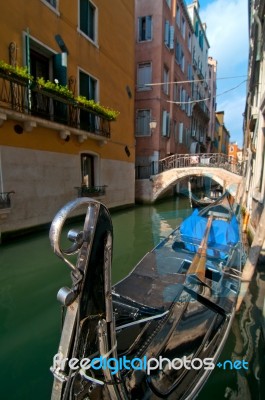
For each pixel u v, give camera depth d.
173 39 18.23
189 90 24.00
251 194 8.86
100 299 1.63
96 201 1.55
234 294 3.47
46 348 3.26
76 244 1.47
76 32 9.18
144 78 17.38
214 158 17.50
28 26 7.22
